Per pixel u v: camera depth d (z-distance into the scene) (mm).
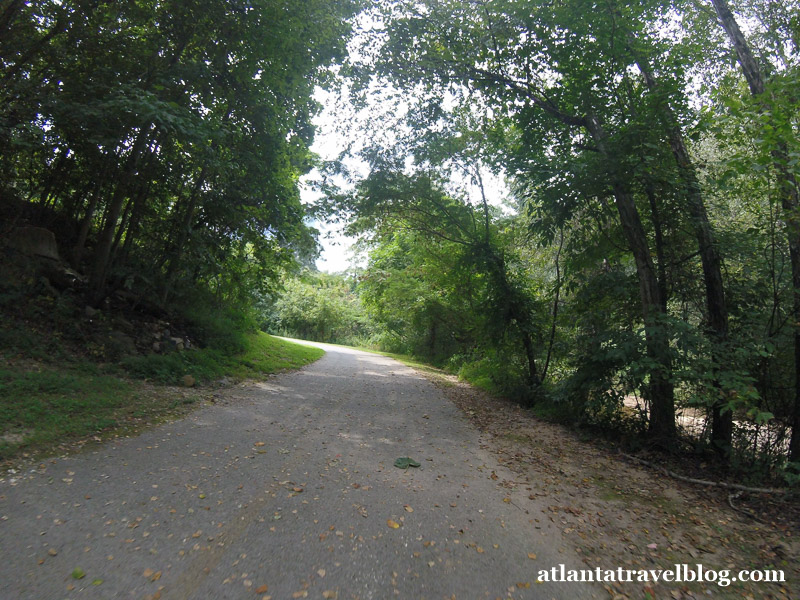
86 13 9195
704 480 6410
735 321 8070
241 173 11805
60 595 2736
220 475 4965
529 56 9914
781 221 7484
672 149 8695
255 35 10750
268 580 3076
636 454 7621
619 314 9609
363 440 6930
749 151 7426
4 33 8531
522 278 13297
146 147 10664
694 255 8516
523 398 11898
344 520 4113
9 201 10555
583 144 9727
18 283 9234
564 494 5402
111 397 7387
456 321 22453
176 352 10812
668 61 8398
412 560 3506
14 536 3346
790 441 6883
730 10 8250
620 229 9797
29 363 7684
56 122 8406
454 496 4961
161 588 2896
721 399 6676
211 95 11648
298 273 18453
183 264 12539
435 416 9336
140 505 4055
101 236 10531
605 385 8273
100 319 10117
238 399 9078
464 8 10125
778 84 5746
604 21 8445
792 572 3840
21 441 5168
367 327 43438
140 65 10133
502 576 3389
